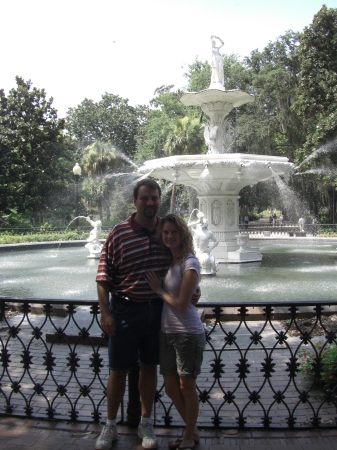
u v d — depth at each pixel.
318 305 2.85
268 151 27.98
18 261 12.70
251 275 9.23
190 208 29.27
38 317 5.95
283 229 27.61
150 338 2.70
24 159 29.30
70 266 11.51
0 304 3.09
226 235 12.06
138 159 32.53
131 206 34.41
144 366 2.71
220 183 11.83
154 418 3.00
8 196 27.98
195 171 11.07
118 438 2.74
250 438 2.72
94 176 32.03
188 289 2.50
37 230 24.06
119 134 43.97
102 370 4.07
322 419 3.04
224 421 3.03
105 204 36.19
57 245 17.41
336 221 28.12
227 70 28.59
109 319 2.62
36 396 3.53
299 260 11.97
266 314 2.83
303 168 23.81
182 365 2.54
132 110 45.41
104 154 31.86
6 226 28.95
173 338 2.55
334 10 22.72
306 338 2.86
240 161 10.24
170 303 2.53
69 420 2.98
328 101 22.61
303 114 23.61
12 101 29.75
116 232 2.68
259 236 21.61
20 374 4.01
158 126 30.86
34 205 29.28
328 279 8.67
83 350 4.64
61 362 4.30
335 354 3.51
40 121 30.36
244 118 27.12
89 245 13.35
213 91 11.62
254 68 31.19
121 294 2.68
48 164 30.50
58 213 31.81
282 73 26.34
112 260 2.67
